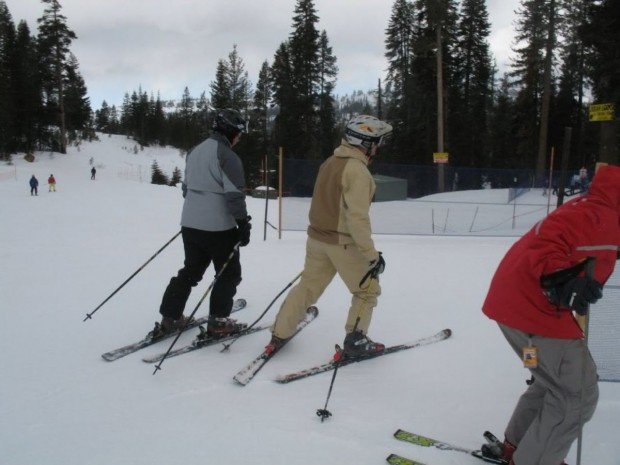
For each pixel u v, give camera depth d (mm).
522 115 30109
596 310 3789
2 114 43281
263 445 2430
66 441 2438
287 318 3426
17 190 24984
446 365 3391
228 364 3352
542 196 10086
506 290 2055
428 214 9297
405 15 35812
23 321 4199
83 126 59250
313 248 3336
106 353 3449
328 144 38312
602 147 6898
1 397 2854
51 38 46344
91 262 6934
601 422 2645
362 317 3357
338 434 2539
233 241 3641
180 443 2436
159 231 10859
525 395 2275
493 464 2311
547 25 24797
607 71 18188
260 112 48188
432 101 31297
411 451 2402
